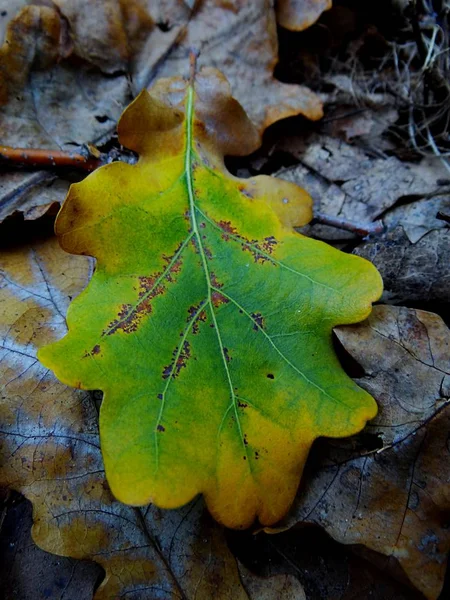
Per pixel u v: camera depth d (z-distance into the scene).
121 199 0.15
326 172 0.19
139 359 0.13
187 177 0.16
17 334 0.15
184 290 0.14
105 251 0.14
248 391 0.13
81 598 0.14
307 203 0.16
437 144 0.20
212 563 0.13
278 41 0.20
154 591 0.13
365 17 0.21
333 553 0.14
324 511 0.13
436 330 0.15
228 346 0.14
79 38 0.18
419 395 0.14
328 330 0.14
